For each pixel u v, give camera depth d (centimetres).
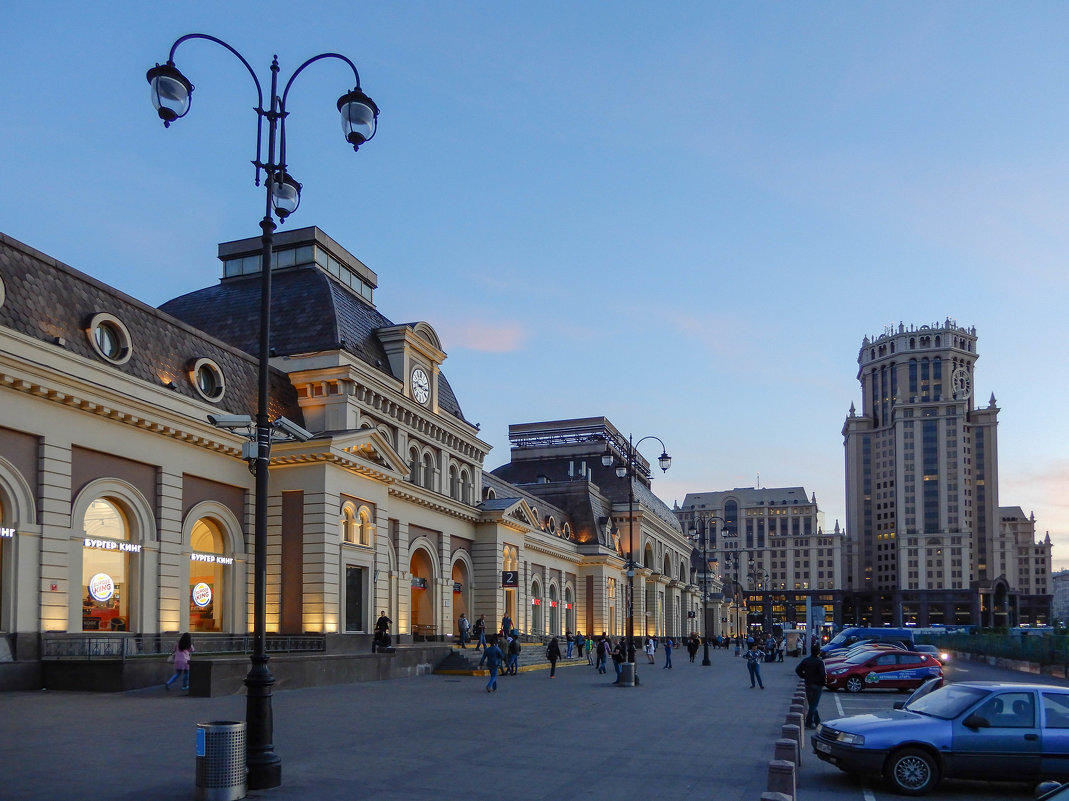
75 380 2908
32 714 2105
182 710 2214
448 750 1764
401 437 4853
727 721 2450
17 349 2739
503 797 1338
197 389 3625
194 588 3631
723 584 16812
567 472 9975
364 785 1390
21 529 2788
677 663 6425
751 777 1565
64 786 1310
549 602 7444
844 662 3656
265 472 1464
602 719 2423
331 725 2094
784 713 2708
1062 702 1500
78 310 3119
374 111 1656
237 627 3766
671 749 1881
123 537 3272
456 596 5806
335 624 3869
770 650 6606
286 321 4631
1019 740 1467
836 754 1535
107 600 3161
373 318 5131
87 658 2802
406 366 4950
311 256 4912
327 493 3875
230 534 3781
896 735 1490
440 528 5353
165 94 1506
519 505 6234
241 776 1270
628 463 4522
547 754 1762
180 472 3497
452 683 3628
